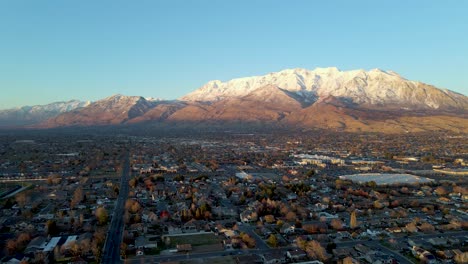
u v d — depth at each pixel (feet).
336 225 642.22
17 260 498.69
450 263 499.92
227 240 569.23
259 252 537.24
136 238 588.91
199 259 506.48
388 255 519.60
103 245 562.25
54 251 516.32
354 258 515.09
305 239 585.63
